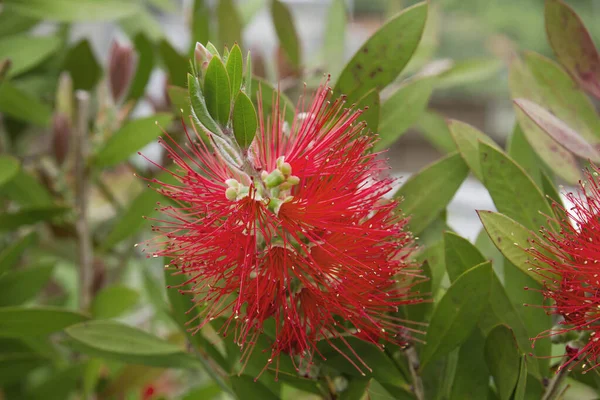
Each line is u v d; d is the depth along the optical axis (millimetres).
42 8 370
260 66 391
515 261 271
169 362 314
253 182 256
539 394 280
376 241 267
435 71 382
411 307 285
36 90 404
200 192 270
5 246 401
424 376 290
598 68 301
